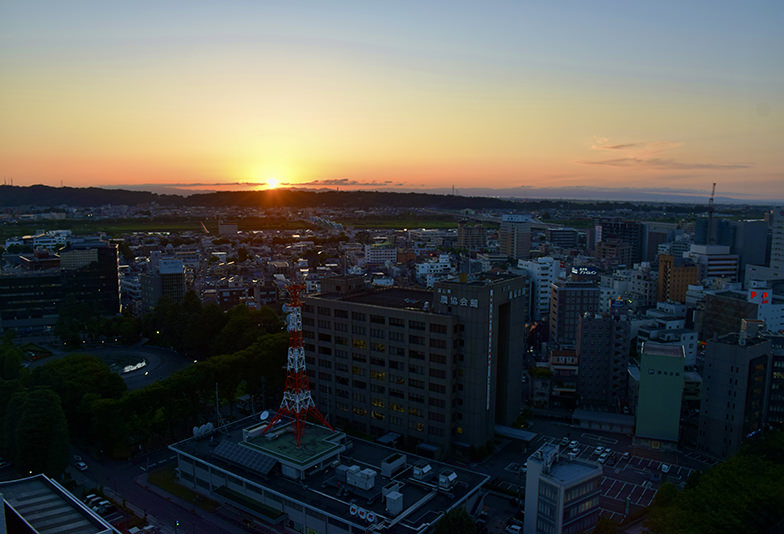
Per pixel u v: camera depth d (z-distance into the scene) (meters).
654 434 182.25
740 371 170.62
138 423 173.88
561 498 118.12
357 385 188.00
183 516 138.88
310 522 128.75
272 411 192.25
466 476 140.00
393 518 119.56
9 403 159.38
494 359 172.12
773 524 123.38
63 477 154.25
